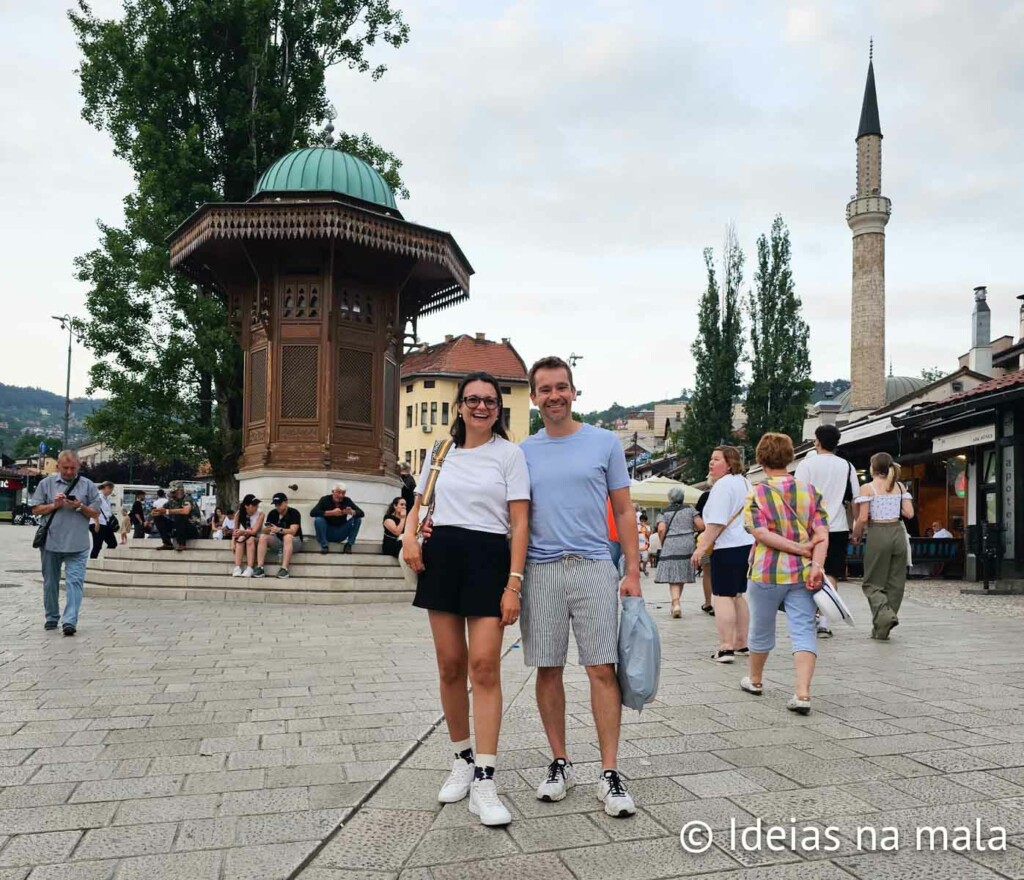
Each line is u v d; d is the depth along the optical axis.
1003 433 16.31
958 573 19.83
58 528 8.73
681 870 2.94
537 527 3.79
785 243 44.22
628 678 3.57
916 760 4.19
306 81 24.73
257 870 2.95
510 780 3.93
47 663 7.01
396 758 4.30
